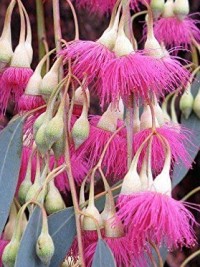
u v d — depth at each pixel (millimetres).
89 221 229
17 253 227
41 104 252
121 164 242
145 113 242
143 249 226
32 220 232
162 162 241
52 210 244
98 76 224
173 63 229
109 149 241
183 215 216
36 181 243
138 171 239
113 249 228
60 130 231
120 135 243
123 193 219
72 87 234
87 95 247
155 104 248
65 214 240
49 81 242
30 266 229
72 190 232
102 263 221
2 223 251
